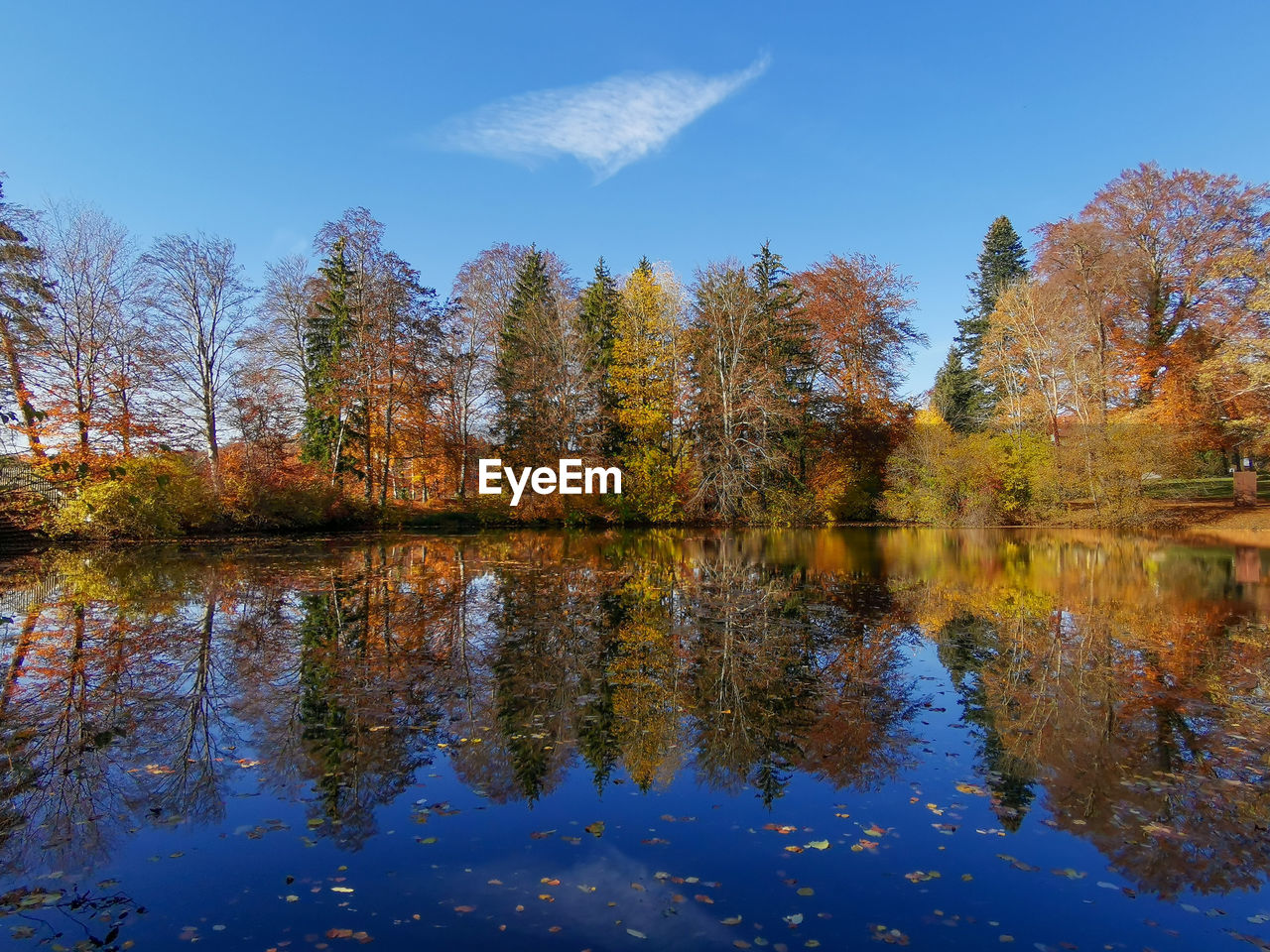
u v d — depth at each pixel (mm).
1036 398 30234
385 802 4539
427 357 28641
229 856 3877
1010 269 46000
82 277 20734
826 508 32188
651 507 31891
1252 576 14891
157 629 9469
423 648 8555
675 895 3527
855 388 34688
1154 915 3416
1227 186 27297
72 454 18438
